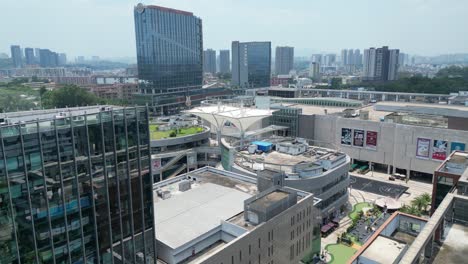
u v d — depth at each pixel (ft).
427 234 80.79
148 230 139.74
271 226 155.84
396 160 363.15
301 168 250.16
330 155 285.64
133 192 132.36
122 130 124.67
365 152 384.06
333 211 267.39
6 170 96.78
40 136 102.78
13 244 101.09
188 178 219.61
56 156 107.45
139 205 135.23
